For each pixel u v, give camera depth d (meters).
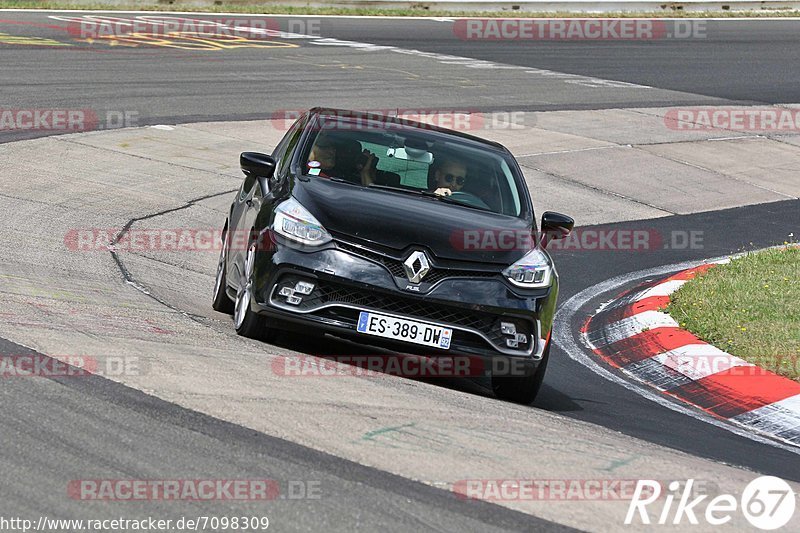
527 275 25.52
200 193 49.22
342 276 24.48
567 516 17.06
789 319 34.19
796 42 121.69
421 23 117.44
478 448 20.00
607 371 30.97
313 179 27.36
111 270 34.38
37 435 17.66
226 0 115.75
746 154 72.94
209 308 31.59
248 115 66.06
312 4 121.44
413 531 15.64
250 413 20.06
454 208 27.27
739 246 51.56
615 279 43.75
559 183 60.59
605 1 134.25
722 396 28.52
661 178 64.69
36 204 42.59
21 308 26.36
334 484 17.05
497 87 85.06
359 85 79.62
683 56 108.00
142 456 17.31
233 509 15.68
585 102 82.88
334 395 22.12
